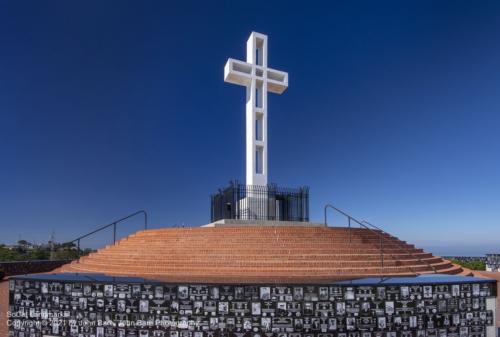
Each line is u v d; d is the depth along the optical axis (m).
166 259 13.39
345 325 10.16
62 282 11.10
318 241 13.87
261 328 10.14
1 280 21.16
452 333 10.53
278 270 12.41
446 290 10.65
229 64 18.70
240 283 10.30
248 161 18.88
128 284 10.70
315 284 10.23
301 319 10.13
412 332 10.32
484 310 10.80
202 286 10.38
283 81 19.91
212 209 18.83
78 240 16.05
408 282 10.57
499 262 26.64
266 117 19.30
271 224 16.44
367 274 12.41
